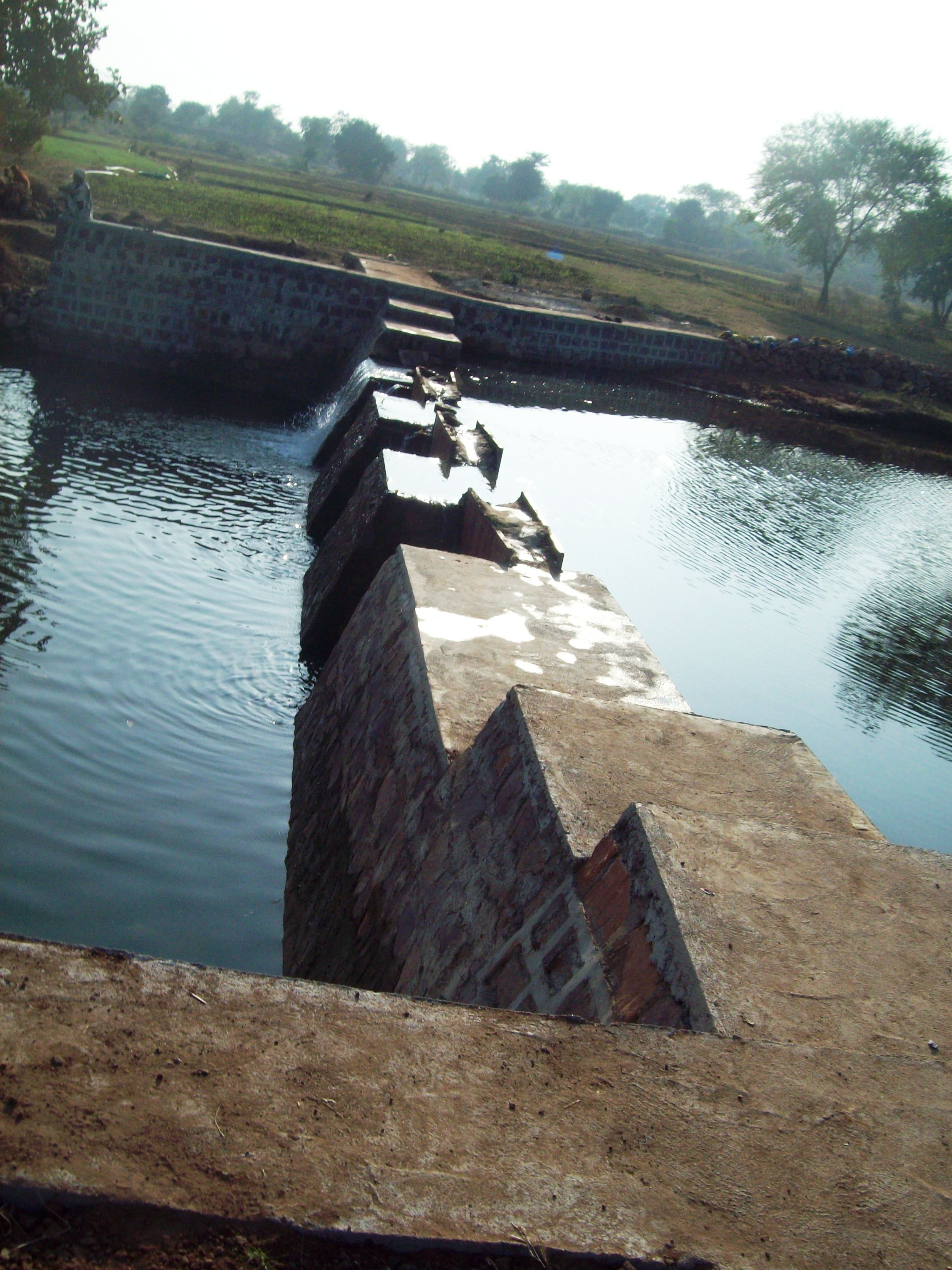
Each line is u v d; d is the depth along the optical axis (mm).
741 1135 2721
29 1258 2057
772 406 36219
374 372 21812
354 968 6082
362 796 7410
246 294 25672
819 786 5355
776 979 3363
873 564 20422
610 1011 3605
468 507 12109
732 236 187250
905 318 77812
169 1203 2197
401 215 68375
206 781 9375
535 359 34031
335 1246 2227
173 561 14094
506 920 4672
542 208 193625
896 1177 2684
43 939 2838
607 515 19734
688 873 3783
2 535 13609
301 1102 2525
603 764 5078
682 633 14953
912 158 62312
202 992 2795
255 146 185125
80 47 38594
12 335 24797
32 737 9406
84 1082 2416
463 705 6781
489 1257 2285
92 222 24281
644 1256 2328
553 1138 2594
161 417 21703
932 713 14148
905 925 3795
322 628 12305
